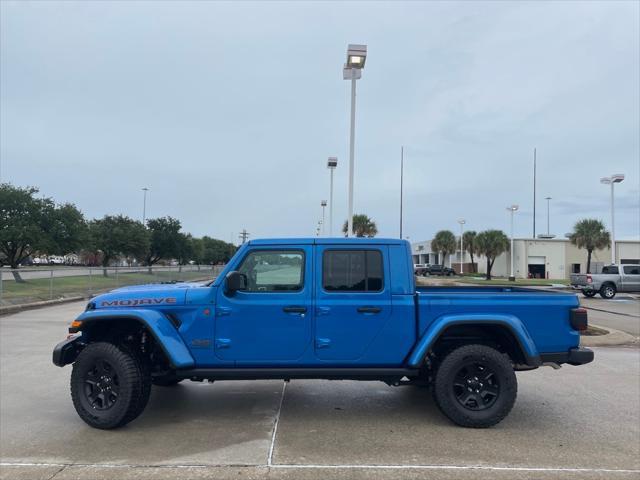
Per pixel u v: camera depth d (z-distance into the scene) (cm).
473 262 7088
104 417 523
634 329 1460
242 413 588
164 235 5097
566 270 6328
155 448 477
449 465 440
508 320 538
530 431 532
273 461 446
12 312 1655
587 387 731
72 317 1534
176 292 550
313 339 544
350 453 465
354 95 1691
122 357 526
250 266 556
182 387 714
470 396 543
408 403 632
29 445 487
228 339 541
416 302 550
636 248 6450
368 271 555
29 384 736
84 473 421
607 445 493
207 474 418
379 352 546
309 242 558
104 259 4619
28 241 2994
